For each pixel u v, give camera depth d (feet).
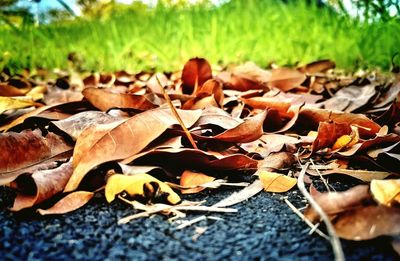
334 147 1.11
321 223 0.72
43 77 2.97
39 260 0.63
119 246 0.67
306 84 2.12
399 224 0.64
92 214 0.79
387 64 2.50
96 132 0.90
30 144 0.96
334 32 3.13
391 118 1.24
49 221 0.76
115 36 3.63
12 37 3.31
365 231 0.65
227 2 4.04
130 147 0.90
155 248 0.66
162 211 0.80
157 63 3.31
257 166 1.01
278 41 3.41
